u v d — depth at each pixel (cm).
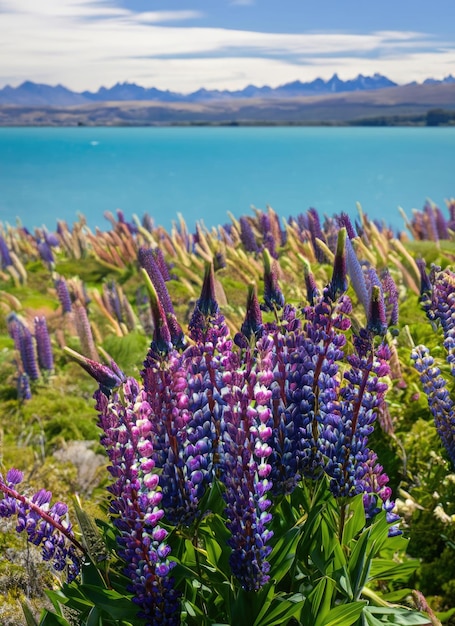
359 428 247
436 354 477
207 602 238
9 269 1298
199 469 228
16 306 1067
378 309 241
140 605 215
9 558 349
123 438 212
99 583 237
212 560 239
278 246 1071
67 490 511
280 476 245
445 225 1149
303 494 263
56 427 659
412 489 388
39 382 789
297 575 245
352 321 258
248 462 213
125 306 945
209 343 239
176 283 969
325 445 244
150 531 218
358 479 249
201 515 230
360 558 238
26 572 338
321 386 249
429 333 545
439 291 344
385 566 264
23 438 656
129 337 807
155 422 224
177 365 220
